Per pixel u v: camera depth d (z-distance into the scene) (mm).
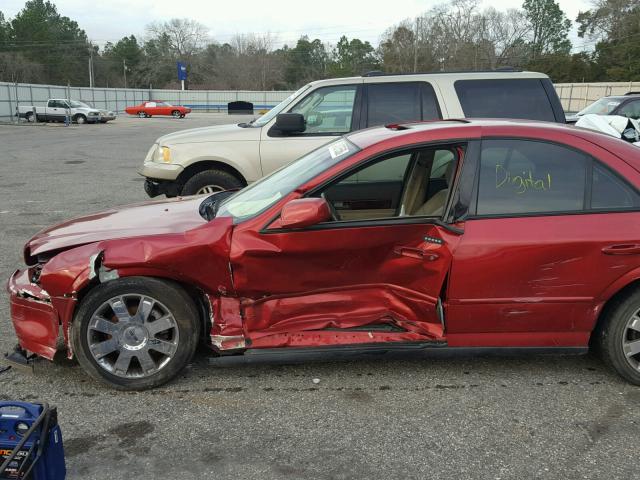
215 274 3398
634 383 3543
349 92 6629
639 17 64250
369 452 2885
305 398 3418
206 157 6949
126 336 3420
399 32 76875
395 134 3615
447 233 3375
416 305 3496
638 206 3430
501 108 6371
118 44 110750
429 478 2689
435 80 6488
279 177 4043
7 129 29891
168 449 2920
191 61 103125
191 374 3707
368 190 3795
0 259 6262
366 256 3426
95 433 3062
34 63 88750
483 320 3463
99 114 37281
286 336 3518
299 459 2834
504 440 2984
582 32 75562
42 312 3432
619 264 3369
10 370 3758
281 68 102125
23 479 1994
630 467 2766
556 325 3488
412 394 3461
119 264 3285
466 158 3461
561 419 3184
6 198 10109
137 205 4375
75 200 9961
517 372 3740
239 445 2951
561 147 3498
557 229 3369
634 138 8242
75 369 3771
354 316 3543
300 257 3393
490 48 73750
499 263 3363
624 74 62312
